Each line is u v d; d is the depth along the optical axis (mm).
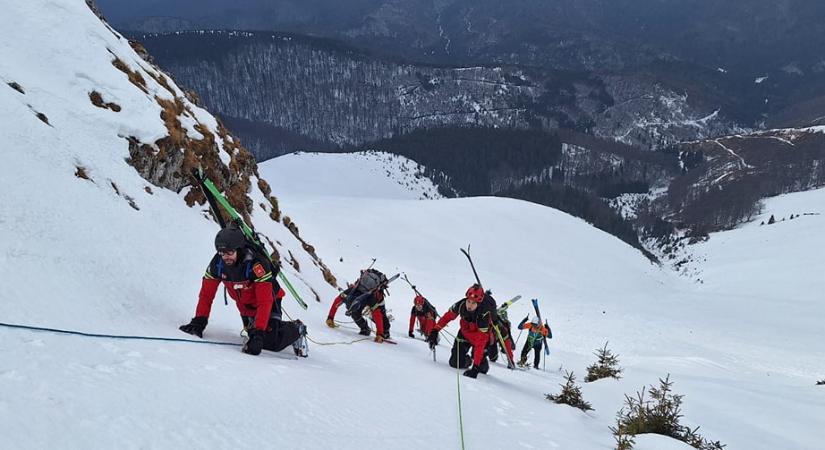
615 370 10656
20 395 2010
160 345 3383
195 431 2324
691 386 9516
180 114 9859
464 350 7551
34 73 6867
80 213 4934
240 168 12422
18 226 4090
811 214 153625
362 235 54031
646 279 65062
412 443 3391
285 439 2646
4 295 3135
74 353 2672
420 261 49719
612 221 149750
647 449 5410
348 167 173750
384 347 8148
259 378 3414
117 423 2102
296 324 4898
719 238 152875
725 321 43188
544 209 73812
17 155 4980
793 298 71688
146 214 6250
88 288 3961
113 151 6816
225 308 5688
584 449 4793
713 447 5684
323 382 4035
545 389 8352
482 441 4035
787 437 6625
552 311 37500
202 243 6863
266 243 10773
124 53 9203
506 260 56844
